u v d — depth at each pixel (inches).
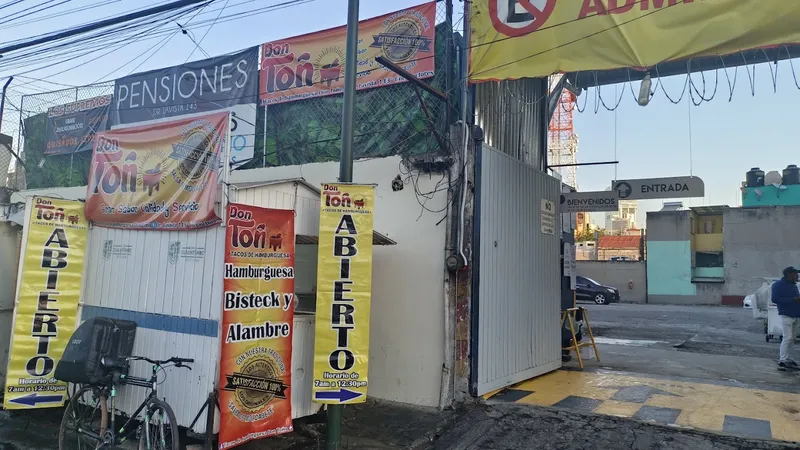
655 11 246.5
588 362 393.1
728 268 1371.8
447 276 285.3
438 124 314.3
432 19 320.5
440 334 287.4
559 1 266.7
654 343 511.8
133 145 263.1
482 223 290.0
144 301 249.6
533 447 226.7
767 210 1349.7
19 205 309.1
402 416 273.3
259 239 233.1
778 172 1482.5
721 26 234.4
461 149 288.5
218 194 226.2
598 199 368.5
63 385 265.9
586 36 259.6
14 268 312.8
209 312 224.8
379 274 308.3
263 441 246.8
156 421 211.9
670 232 1435.8
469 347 277.9
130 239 260.7
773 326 534.9
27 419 277.4
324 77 354.3
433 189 295.4
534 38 271.3
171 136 248.4
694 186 330.3
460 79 299.0
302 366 255.6
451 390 279.6
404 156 305.4
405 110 328.5
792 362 359.3
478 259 283.6
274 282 237.8
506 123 350.6
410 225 301.1
